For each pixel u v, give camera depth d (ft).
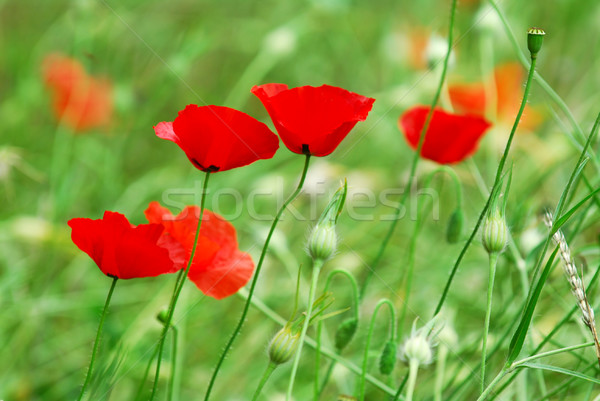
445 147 4.37
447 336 4.26
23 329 4.94
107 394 4.11
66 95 5.83
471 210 5.66
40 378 4.92
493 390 4.25
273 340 3.86
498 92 5.49
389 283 5.17
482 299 4.98
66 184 5.35
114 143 6.48
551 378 4.61
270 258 5.11
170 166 6.31
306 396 4.71
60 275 5.21
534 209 4.72
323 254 3.86
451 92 5.32
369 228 5.83
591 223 4.69
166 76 6.47
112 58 6.47
